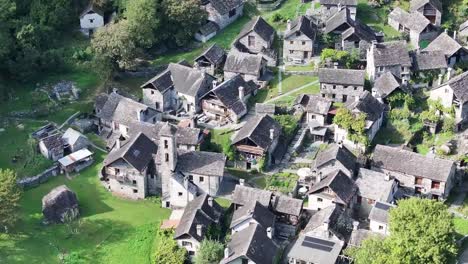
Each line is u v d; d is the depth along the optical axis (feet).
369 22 511.81
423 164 388.78
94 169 422.82
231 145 410.72
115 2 521.24
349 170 388.57
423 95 446.19
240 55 471.21
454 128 422.00
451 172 388.78
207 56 472.44
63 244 367.04
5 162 420.36
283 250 358.23
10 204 365.20
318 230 352.90
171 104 460.14
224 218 377.30
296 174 402.31
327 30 487.61
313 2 528.63
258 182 400.47
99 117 446.19
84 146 432.66
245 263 338.34
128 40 466.70
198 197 379.55
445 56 453.58
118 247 365.20
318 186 376.68
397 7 513.86
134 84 480.64
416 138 424.46
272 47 495.41
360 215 384.27
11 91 469.16
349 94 442.91
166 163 389.60
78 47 504.84
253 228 351.05
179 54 501.97
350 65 470.80
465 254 350.02
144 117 440.45
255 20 496.23
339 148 394.11
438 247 315.78
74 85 477.36
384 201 372.38
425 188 388.16
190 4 496.23
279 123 426.92
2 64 469.16
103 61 464.65
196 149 414.21
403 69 449.89
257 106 437.58
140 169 393.70
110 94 450.71
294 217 367.25
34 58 471.21
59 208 380.17
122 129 438.81
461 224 370.12
